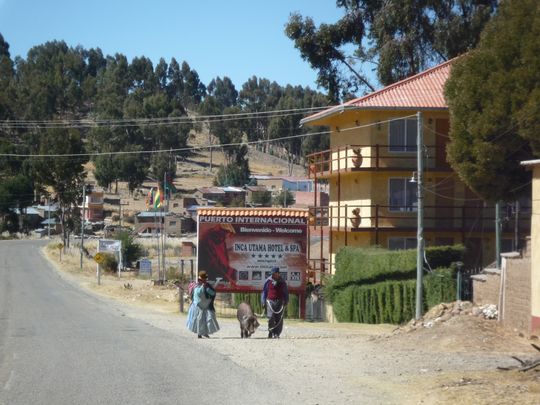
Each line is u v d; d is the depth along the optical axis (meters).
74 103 151.25
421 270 28.52
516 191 22.28
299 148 154.25
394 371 14.62
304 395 12.07
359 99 41.97
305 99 124.88
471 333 19.92
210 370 14.72
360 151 42.22
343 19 53.69
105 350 17.98
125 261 75.00
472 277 27.20
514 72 20.94
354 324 32.06
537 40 20.69
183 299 38.88
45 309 34.41
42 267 71.38
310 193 86.56
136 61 175.00
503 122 21.03
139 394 12.06
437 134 41.84
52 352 17.55
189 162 158.00
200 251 37.59
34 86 144.00
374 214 41.81
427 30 49.69
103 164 128.38
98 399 11.62
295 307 39.28
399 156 41.78
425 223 41.62
